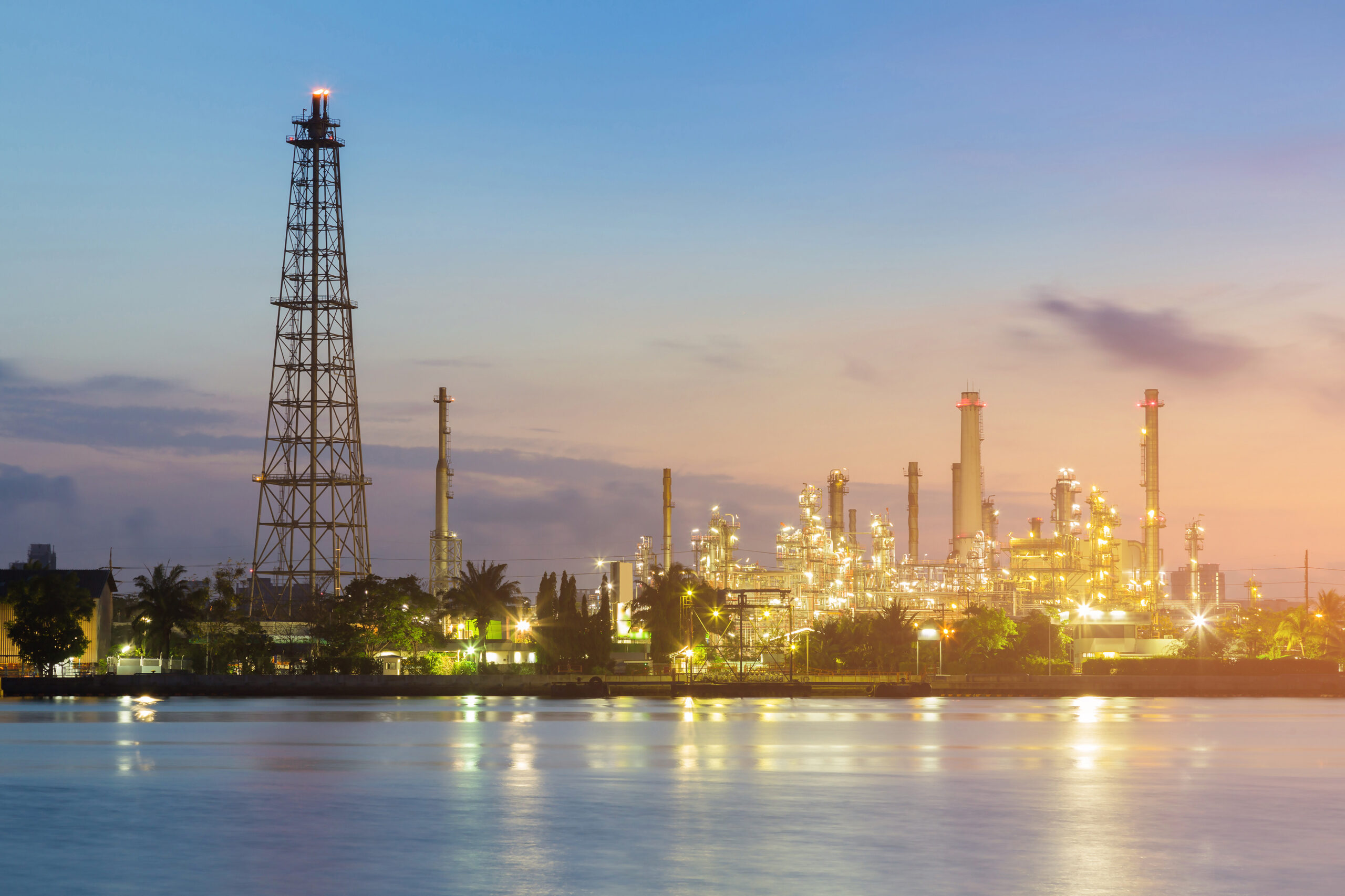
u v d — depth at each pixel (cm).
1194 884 4659
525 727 13188
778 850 5331
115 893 4512
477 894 4469
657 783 7762
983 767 8775
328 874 4812
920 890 4541
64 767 8756
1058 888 4600
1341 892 4547
